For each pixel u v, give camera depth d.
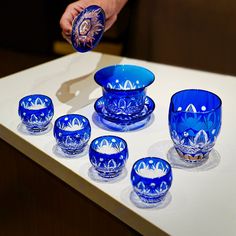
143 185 0.81
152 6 2.00
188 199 0.84
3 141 1.15
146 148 0.99
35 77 1.34
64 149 0.97
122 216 0.85
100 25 1.13
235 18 1.85
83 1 1.19
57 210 1.08
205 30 1.93
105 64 1.42
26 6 2.68
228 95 1.21
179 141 0.92
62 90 1.26
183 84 1.28
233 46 1.90
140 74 1.13
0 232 1.36
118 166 0.89
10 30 2.85
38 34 2.75
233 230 0.77
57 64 1.43
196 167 0.93
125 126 1.07
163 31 2.02
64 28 1.13
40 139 1.04
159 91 1.24
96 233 0.98
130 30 2.12
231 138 1.02
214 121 0.90
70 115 1.04
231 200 0.84
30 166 1.09
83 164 0.95
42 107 1.13
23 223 1.23
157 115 1.12
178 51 2.03
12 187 1.19
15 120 1.12
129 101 1.05
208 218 0.80
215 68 1.98
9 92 1.26
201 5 1.90
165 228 0.78
